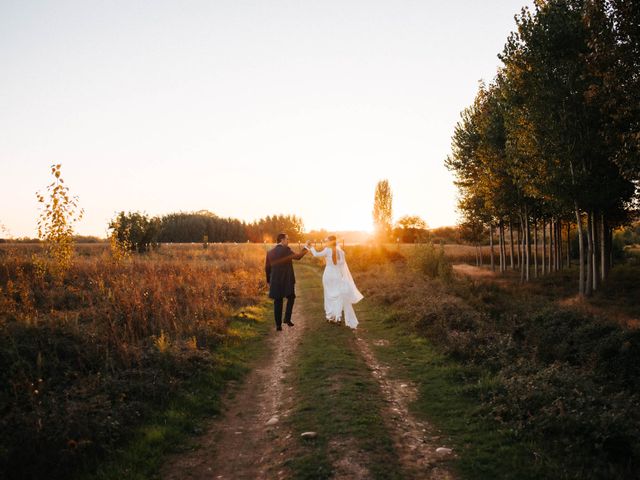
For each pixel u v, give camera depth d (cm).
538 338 1031
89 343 772
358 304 1639
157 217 3650
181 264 1980
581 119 1841
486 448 520
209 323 1093
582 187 1845
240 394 725
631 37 1313
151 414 602
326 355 911
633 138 1358
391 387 743
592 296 1866
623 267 2778
